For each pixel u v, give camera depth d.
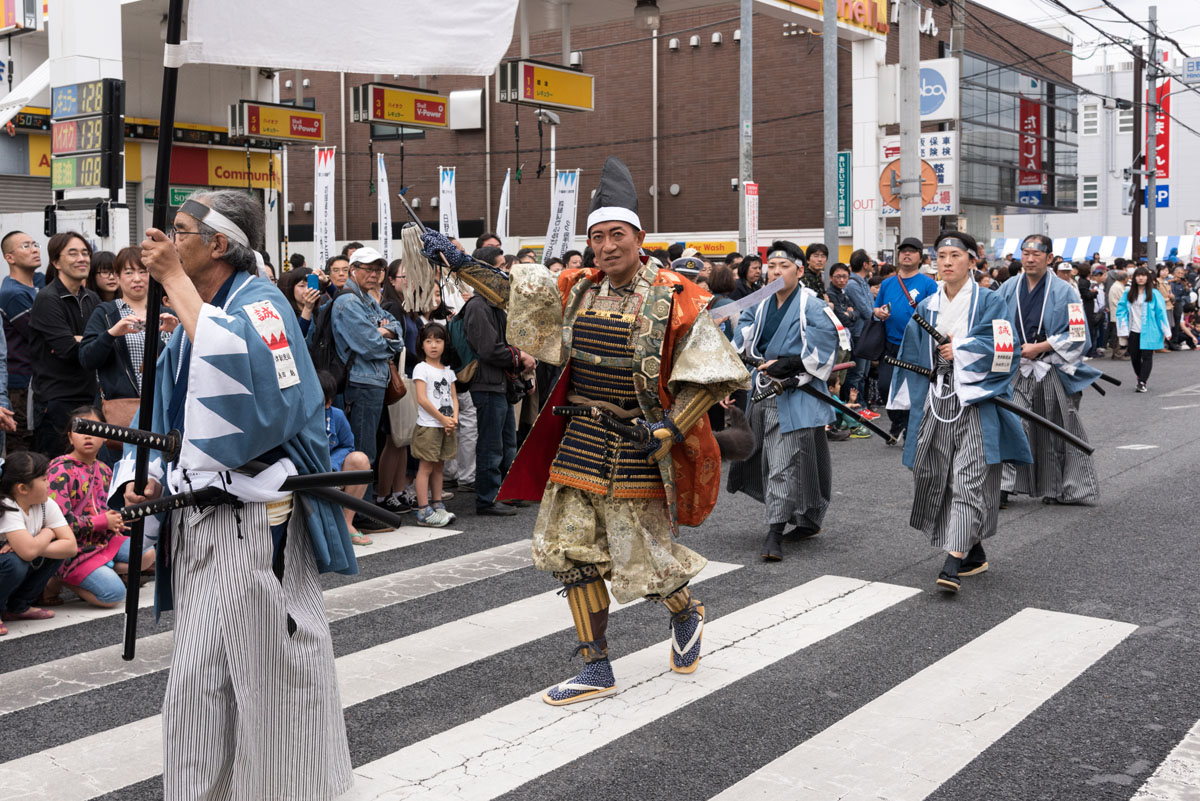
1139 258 29.97
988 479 5.66
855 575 6.04
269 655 2.99
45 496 5.21
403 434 7.28
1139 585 5.74
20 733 3.94
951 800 3.35
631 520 4.06
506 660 4.67
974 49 32.28
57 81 11.70
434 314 8.55
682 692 4.26
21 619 5.33
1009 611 5.31
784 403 6.50
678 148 28.09
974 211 33.44
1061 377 7.81
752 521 7.51
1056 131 37.94
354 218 31.38
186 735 2.89
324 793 3.05
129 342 6.26
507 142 29.91
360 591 5.74
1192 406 13.60
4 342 6.42
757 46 26.84
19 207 16.05
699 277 8.57
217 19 3.25
